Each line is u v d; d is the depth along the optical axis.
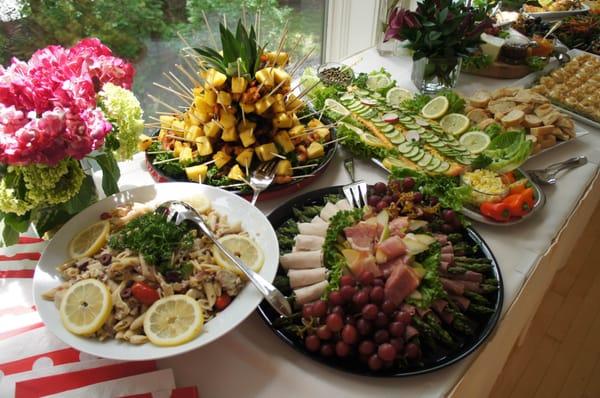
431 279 0.91
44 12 1.28
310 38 2.23
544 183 1.37
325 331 0.84
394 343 0.82
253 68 1.32
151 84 1.64
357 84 1.77
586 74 1.90
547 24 2.33
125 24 1.47
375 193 1.19
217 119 1.29
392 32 1.71
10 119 0.82
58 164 0.89
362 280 0.90
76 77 0.94
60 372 0.82
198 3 1.65
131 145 1.05
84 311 0.83
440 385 0.84
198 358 0.88
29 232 1.11
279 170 1.26
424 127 1.56
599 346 1.95
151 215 0.99
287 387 0.83
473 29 1.66
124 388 0.80
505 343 1.11
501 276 1.02
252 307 0.86
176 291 0.90
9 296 0.97
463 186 1.21
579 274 2.27
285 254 1.02
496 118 1.57
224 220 1.06
